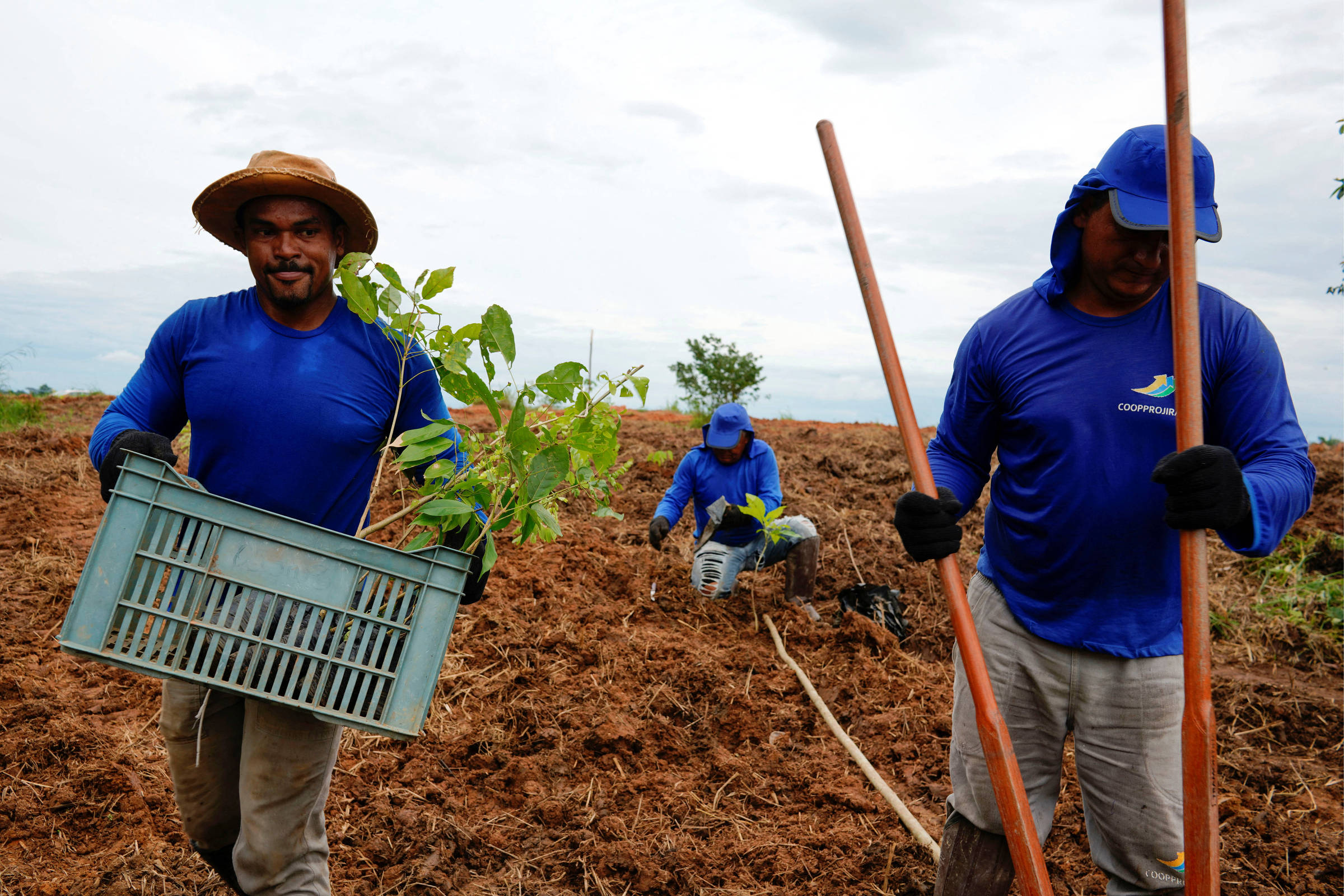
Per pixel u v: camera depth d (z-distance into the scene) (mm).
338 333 2330
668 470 9312
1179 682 2277
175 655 1922
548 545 6719
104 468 2045
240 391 2236
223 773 2373
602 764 4086
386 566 1975
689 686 4809
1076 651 2340
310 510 2299
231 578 1909
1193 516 1692
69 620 1838
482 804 3721
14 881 3084
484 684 4625
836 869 3373
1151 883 2350
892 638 5551
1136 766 2307
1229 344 2172
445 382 2348
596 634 5316
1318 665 5852
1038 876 1854
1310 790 4203
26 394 12375
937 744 4379
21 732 3895
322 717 1965
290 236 2230
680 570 6469
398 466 2311
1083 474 2246
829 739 4461
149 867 3174
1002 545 2465
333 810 3562
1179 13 1639
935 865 3361
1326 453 9414
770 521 5770
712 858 3436
